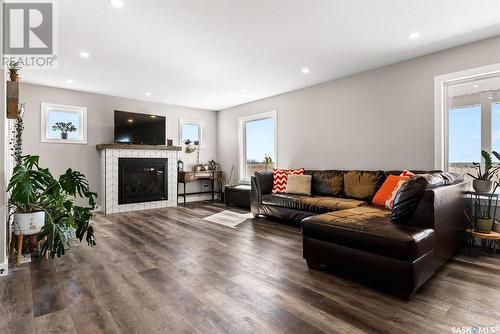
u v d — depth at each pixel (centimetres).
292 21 260
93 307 169
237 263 244
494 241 273
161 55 339
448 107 333
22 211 245
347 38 296
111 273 222
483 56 296
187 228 377
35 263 244
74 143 493
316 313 162
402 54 338
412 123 351
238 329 147
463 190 272
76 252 275
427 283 202
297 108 497
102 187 505
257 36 290
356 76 410
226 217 454
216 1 227
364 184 369
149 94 528
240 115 627
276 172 466
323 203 353
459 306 169
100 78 427
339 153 433
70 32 276
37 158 264
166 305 172
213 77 426
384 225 202
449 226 231
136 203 529
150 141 559
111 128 535
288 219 394
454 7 237
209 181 689
